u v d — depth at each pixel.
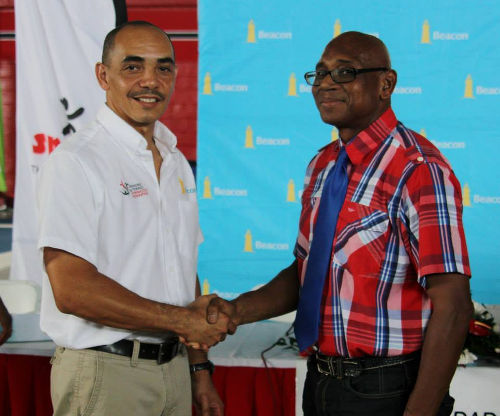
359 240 1.41
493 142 2.89
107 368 1.45
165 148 1.65
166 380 1.54
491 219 2.91
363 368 1.41
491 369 1.92
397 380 1.39
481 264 2.91
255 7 2.97
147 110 1.53
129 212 1.50
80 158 1.44
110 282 1.41
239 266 3.08
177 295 1.59
